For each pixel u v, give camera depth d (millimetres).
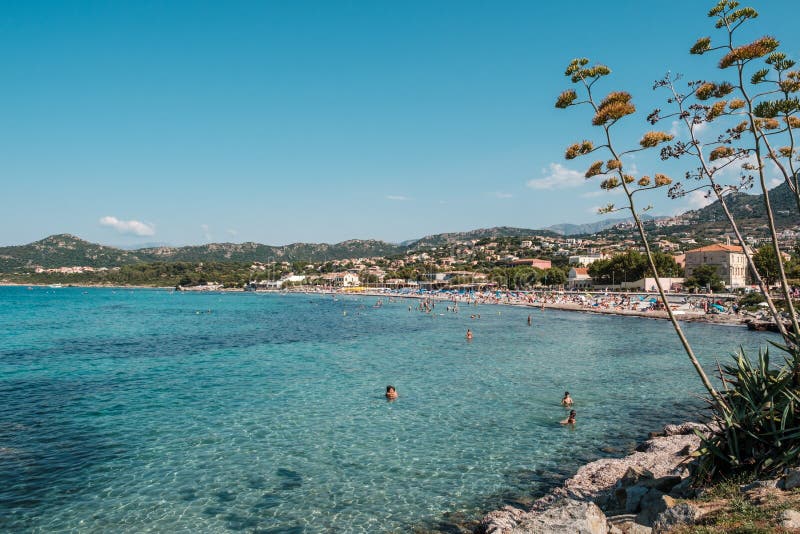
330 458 17969
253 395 27531
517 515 13234
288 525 13195
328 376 33188
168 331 65750
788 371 11859
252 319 88188
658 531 8875
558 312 106938
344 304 148250
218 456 18125
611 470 15867
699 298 109625
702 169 12578
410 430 21188
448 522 13398
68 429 21328
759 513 8312
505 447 19125
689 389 28859
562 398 26734
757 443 11086
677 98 12766
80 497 14750
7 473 16500
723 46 12094
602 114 11664
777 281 89750
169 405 25375
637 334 60281
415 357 41938
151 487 15492
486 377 32656
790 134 12008
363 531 12891
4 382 31547
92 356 43062
